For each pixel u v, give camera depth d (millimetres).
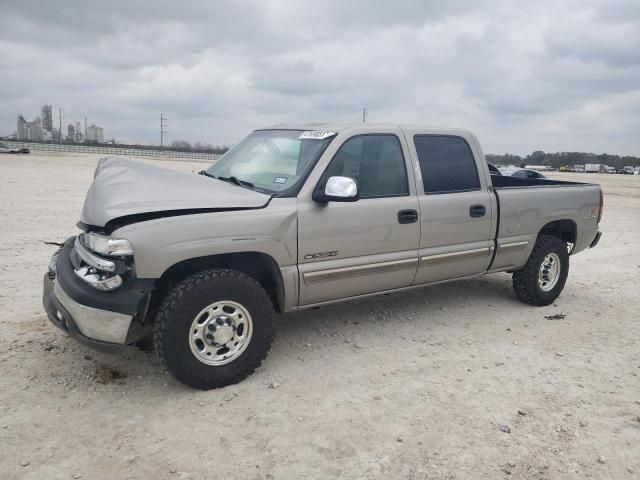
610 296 6758
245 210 3916
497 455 3193
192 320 3637
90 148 92438
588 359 4668
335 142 4422
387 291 4855
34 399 3596
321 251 4262
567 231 6391
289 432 3350
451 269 5184
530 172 21094
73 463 2961
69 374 3959
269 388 3906
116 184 3963
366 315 5559
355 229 4410
